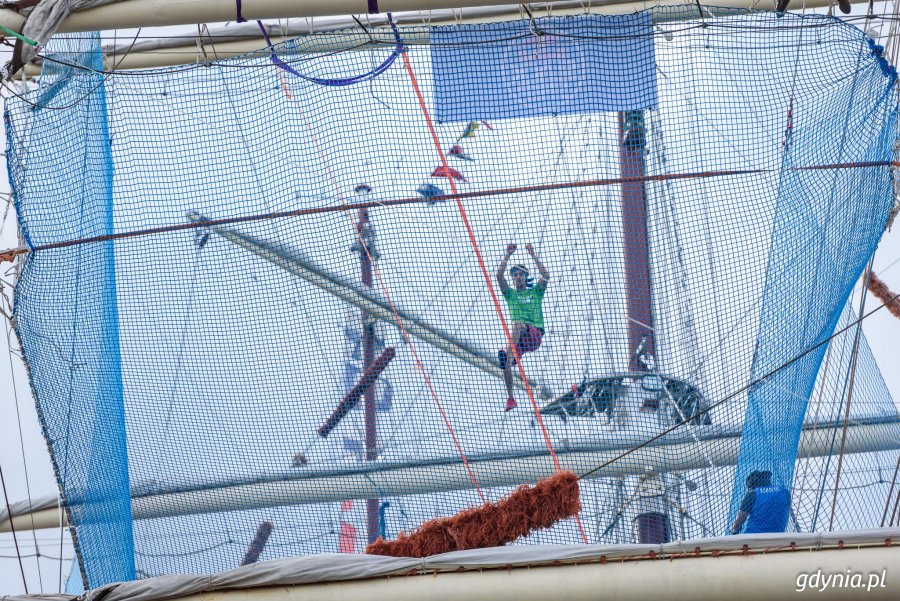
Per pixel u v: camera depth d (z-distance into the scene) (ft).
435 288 49.03
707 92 48.34
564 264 48.73
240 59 50.19
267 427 49.32
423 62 49.49
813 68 48.01
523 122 48.96
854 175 47.62
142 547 49.14
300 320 49.37
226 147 49.93
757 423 47.50
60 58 50.44
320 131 49.55
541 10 61.87
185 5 47.21
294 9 47.16
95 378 49.39
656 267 48.24
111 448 49.39
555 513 45.55
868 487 50.72
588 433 48.19
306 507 48.91
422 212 49.14
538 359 48.60
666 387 47.93
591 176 48.70
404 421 48.83
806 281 47.83
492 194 49.01
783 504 46.65
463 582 42.42
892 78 47.50
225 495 49.14
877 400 52.03
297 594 42.83
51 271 49.29
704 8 52.39
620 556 42.39
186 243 49.70
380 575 42.91
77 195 49.75
